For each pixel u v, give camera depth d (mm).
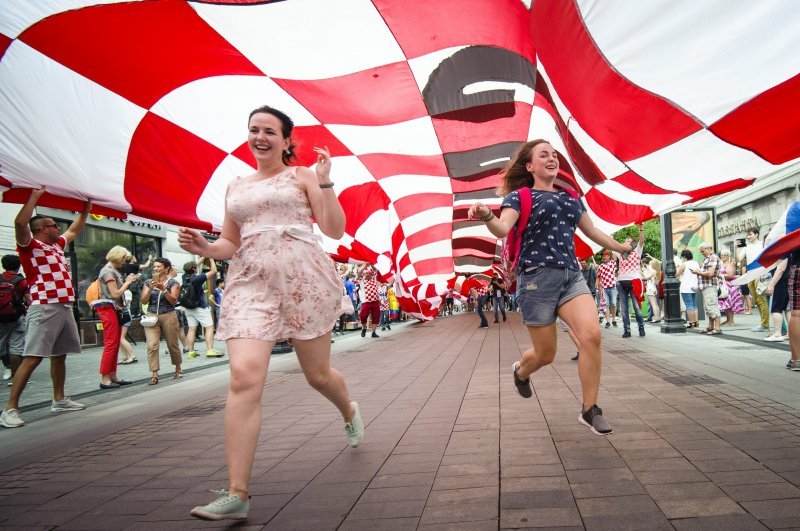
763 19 3045
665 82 3580
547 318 3367
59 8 3771
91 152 4805
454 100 5797
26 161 4562
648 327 12406
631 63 3518
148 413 5496
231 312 2789
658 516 2316
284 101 5500
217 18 4223
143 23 4109
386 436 3932
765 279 10000
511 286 3664
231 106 5254
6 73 4148
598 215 5875
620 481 2750
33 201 4785
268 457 3596
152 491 3080
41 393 7367
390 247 8906
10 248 12703
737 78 3410
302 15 4293
